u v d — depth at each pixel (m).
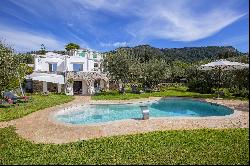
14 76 23.69
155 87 41.34
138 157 8.83
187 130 12.57
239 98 24.92
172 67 50.56
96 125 14.35
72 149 9.91
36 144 10.76
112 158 8.78
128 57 35.81
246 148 9.45
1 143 11.04
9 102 23.27
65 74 38.97
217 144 10.09
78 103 26.09
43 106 22.97
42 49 71.56
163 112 22.98
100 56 48.84
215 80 31.78
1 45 22.48
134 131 12.79
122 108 25.41
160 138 11.18
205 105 24.67
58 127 14.18
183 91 38.56
